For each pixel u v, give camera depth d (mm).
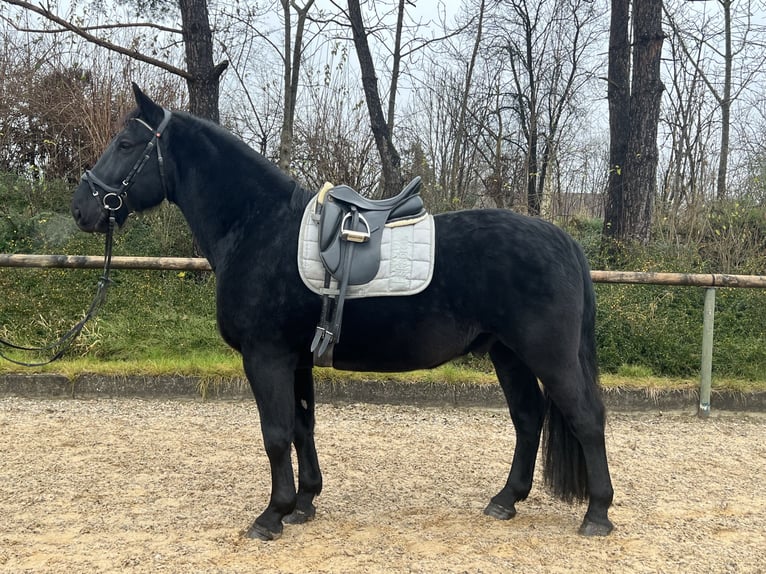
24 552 2893
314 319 2984
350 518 3379
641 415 5707
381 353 3055
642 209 9062
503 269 2994
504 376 3438
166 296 7355
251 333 3008
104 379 5801
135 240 8883
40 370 5875
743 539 3135
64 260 5648
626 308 6871
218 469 4105
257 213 3123
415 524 3301
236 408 5586
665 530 3230
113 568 2744
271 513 3080
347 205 3084
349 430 5020
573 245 3240
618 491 3822
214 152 3203
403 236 3033
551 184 15789
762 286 5562
